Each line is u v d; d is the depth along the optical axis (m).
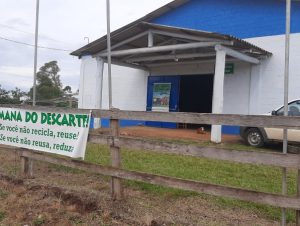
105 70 19.77
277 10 14.52
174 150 5.24
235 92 15.60
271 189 6.78
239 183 7.16
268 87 14.65
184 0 16.98
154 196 6.31
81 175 7.74
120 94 19.66
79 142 6.39
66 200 6.11
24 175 7.57
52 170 8.19
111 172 5.95
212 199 6.11
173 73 17.92
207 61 16.61
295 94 13.93
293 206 4.29
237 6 15.62
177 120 5.20
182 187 5.14
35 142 7.28
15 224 5.32
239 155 4.63
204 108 22.25
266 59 14.72
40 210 5.77
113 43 15.11
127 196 6.23
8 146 7.98
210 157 4.88
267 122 4.42
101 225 5.16
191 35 13.05
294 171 8.30
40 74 49.53
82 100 20.22
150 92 18.62
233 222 5.20
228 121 4.70
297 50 13.94
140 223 5.13
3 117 8.04
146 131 15.68
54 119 6.87
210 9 16.45
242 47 13.29
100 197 6.02
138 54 15.76
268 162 4.42
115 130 5.94
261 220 5.30
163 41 15.15
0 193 6.61
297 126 4.22
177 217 5.32
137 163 8.88
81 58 20.27
